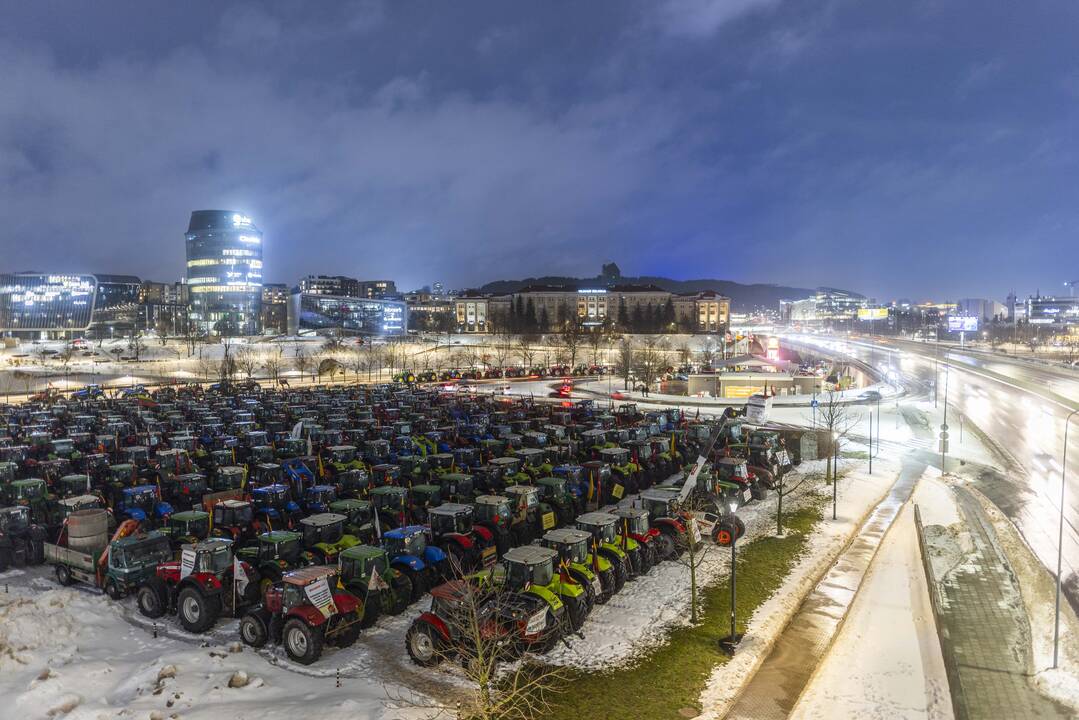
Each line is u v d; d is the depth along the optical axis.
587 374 127.12
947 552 30.30
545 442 46.03
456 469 38.12
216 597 20.91
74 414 63.34
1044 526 35.03
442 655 18.61
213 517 26.00
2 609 20.98
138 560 22.67
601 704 17.34
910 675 19.73
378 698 16.97
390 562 22.78
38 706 16.36
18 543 26.41
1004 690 18.69
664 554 27.27
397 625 21.45
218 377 118.50
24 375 109.81
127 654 19.48
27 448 43.22
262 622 19.66
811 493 39.06
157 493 31.50
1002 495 41.34
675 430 50.25
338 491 33.28
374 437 51.16
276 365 129.25
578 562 22.00
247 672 18.27
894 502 39.03
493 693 17.52
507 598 19.20
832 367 119.69
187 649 19.55
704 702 17.64
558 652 19.88
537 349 161.88
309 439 45.41
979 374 117.75
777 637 21.73
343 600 19.73
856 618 23.66
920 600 25.14
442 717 16.23
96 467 37.03
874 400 84.81
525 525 27.42
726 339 153.00
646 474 38.75
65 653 19.08
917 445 57.28
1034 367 130.38
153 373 118.56
